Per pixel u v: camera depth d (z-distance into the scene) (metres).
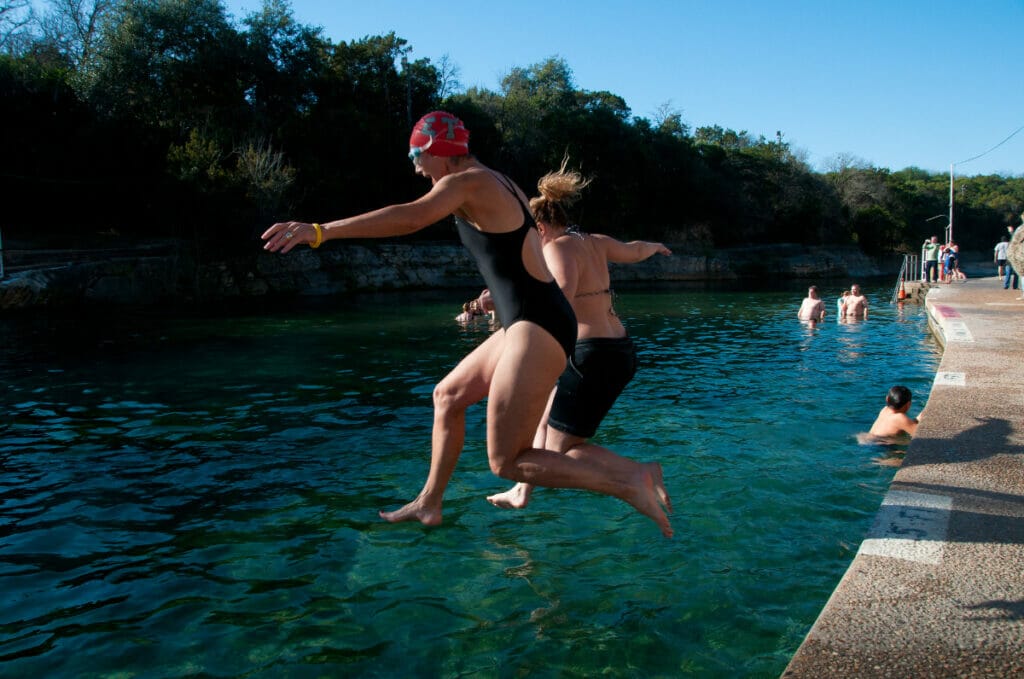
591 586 4.44
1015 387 7.52
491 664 3.59
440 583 4.53
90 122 36.38
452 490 6.33
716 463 7.00
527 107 54.16
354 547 5.13
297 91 45.09
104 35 40.31
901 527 3.88
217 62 40.75
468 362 3.43
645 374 12.42
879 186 76.44
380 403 10.23
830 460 7.10
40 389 11.38
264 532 5.44
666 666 3.54
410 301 31.41
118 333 19.27
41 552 5.11
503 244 3.02
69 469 7.12
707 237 60.69
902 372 12.40
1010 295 21.83
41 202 34.88
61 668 3.61
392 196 45.09
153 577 4.68
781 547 5.01
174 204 33.25
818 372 12.52
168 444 8.04
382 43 49.66
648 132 60.47
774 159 69.88
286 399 10.52
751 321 22.39
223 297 33.03
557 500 5.99
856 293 22.06
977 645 2.73
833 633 2.85
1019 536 3.73
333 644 3.81
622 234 56.56
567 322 3.12
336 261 38.28
